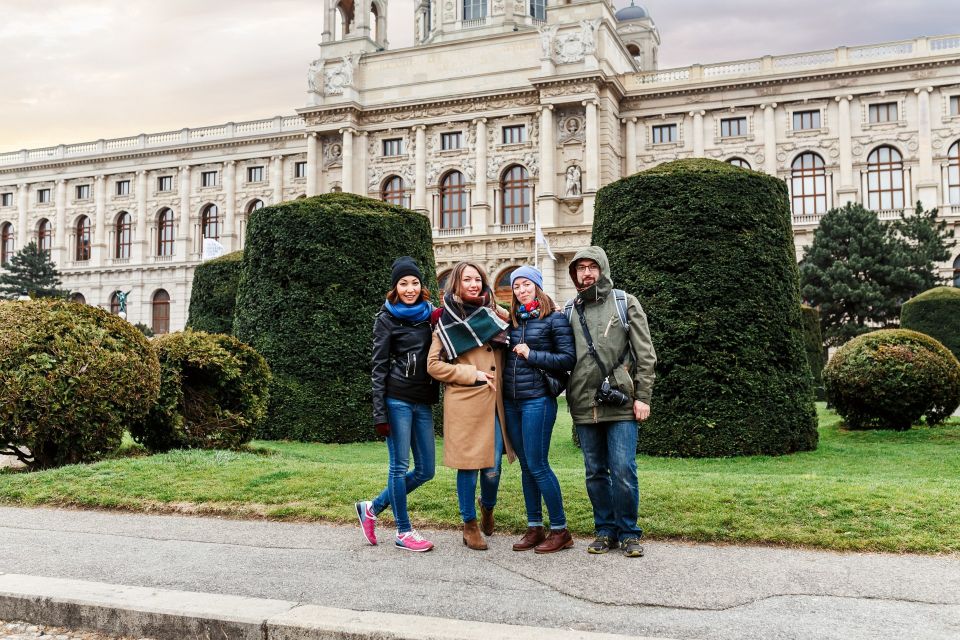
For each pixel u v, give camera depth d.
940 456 13.96
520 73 59.00
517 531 8.12
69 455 12.63
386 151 62.84
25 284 65.56
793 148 54.94
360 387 17.75
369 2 65.88
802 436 14.59
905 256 40.91
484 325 7.35
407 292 7.48
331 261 18.06
